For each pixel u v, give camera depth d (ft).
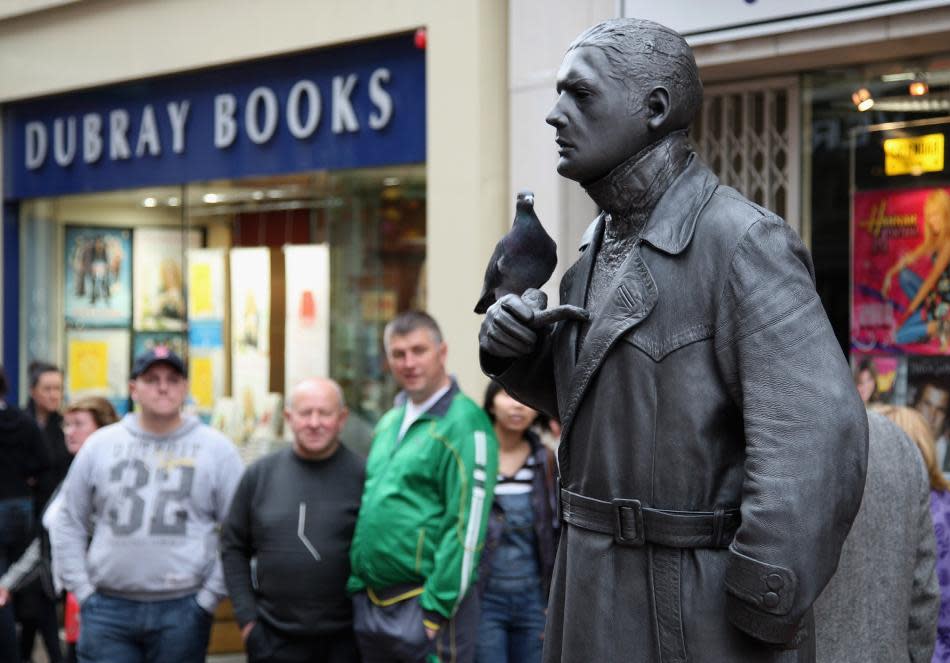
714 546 7.11
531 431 17.78
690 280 7.17
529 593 17.25
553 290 22.00
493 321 7.79
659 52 7.37
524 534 17.31
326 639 16.90
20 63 33.81
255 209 28.68
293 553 16.74
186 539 18.01
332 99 26.86
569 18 21.70
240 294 29.22
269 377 28.45
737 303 6.99
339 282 26.86
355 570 16.47
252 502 17.21
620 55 7.36
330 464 17.03
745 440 7.16
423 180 25.18
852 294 20.20
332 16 26.18
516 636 17.35
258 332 28.73
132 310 32.04
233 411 29.35
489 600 17.24
